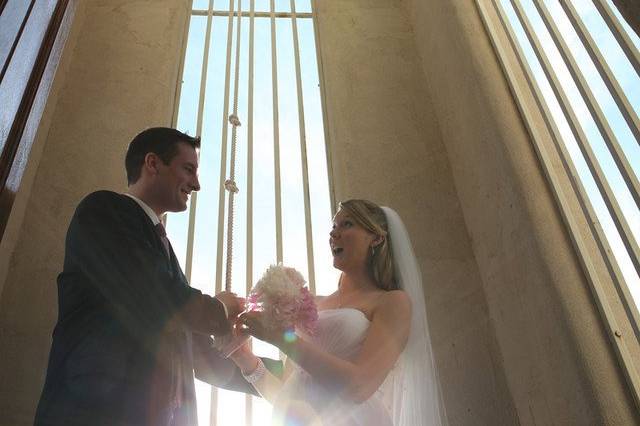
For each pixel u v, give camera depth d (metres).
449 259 3.24
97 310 1.67
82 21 4.01
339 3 4.34
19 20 2.56
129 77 3.76
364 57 4.08
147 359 1.63
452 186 3.52
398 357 2.05
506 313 2.88
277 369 2.37
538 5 2.99
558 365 2.40
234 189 2.30
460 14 3.56
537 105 3.02
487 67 3.26
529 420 2.65
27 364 2.72
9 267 2.92
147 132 2.14
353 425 1.92
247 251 3.19
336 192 3.43
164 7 4.16
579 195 2.61
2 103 2.29
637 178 2.26
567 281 2.43
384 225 2.43
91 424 1.51
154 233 1.81
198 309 1.72
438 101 3.81
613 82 2.40
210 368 2.20
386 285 2.31
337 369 1.89
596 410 2.15
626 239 2.25
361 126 3.71
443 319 3.03
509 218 2.84
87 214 1.75
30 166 3.16
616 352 2.22
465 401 2.80
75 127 3.48
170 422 1.69
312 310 1.98
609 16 2.43
